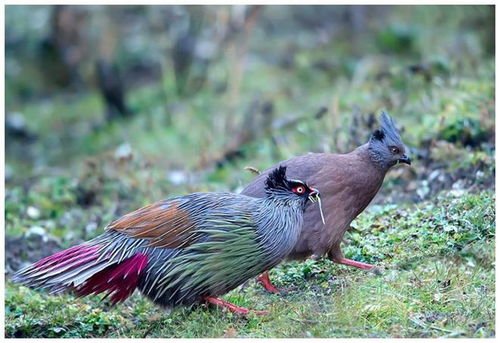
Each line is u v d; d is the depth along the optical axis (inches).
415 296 360.2
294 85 791.7
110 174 587.2
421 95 590.9
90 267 354.9
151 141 748.6
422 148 513.0
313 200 371.2
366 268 392.8
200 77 836.0
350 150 515.8
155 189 575.8
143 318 393.4
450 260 388.5
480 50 723.4
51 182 611.8
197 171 625.0
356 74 746.8
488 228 401.4
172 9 845.2
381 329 337.4
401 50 806.5
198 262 357.7
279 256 366.0
